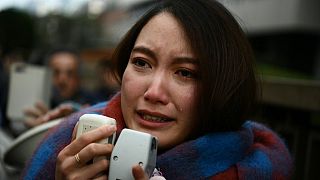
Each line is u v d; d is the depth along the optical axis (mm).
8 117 2172
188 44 1021
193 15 1049
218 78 1041
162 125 1028
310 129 1704
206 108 1040
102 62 4016
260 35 16016
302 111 1753
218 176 1049
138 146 864
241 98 1104
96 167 871
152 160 881
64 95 3408
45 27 14602
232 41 1081
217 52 1048
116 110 1118
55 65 3391
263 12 15453
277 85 1815
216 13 1089
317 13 14008
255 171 1097
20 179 1185
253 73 1154
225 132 1102
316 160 1684
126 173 857
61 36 17672
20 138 1445
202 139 1050
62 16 17703
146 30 1059
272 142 1303
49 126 1436
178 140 1059
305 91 1591
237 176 1069
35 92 2193
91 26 19359
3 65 2830
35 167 1123
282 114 1909
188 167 1021
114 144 916
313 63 14328
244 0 16516
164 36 1024
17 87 2178
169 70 1027
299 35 14742
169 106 1018
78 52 3678
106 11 22719
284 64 14766
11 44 3365
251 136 1156
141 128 1032
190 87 1029
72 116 1204
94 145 861
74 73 3465
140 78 1029
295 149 1767
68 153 889
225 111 1073
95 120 921
